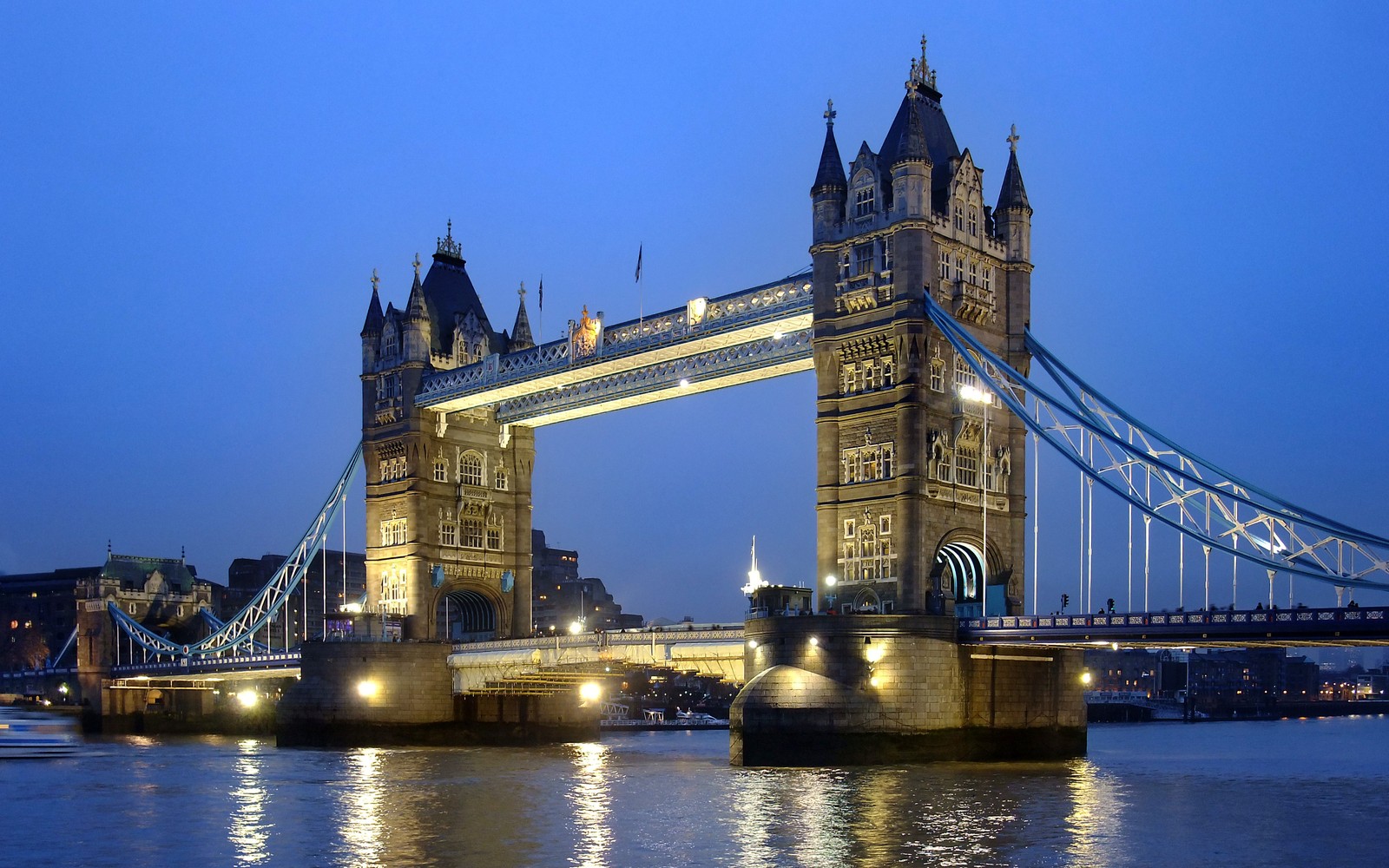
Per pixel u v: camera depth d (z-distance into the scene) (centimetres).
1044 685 10362
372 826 6950
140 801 8200
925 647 9469
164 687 17388
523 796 8162
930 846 6100
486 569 14225
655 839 6366
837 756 9300
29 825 7156
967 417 10194
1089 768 9588
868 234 10256
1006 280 10719
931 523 9919
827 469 10281
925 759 9406
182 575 19725
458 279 14812
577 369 12275
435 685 13212
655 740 16438
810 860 5803
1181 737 19112
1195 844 6184
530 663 12338
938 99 10944
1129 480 9375
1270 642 8500
